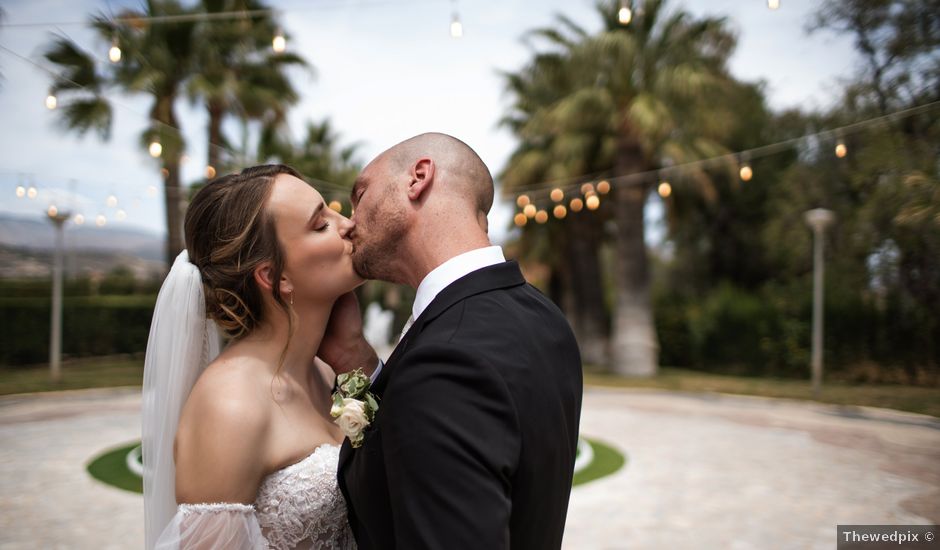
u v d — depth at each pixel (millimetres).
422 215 1346
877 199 8750
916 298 11203
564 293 20953
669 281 21797
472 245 1332
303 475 1465
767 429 9430
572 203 15094
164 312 1587
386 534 1185
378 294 22750
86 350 17484
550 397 1189
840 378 14164
